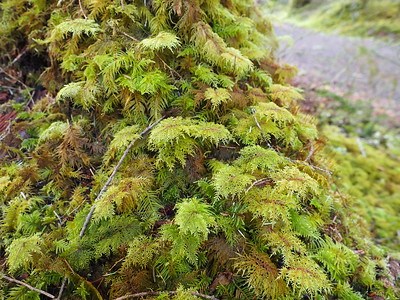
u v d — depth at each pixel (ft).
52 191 6.11
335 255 5.88
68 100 7.11
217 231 5.27
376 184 11.66
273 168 5.65
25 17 7.68
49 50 7.23
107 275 5.04
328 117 16.17
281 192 5.43
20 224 5.47
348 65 22.71
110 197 5.11
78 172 6.29
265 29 10.34
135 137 5.84
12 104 7.67
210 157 6.17
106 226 5.26
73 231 5.27
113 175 5.65
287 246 5.02
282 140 6.97
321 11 34.09
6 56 8.25
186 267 5.06
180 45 6.68
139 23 6.70
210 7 7.17
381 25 28.71
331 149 13.07
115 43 6.47
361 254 6.95
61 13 7.32
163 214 5.57
